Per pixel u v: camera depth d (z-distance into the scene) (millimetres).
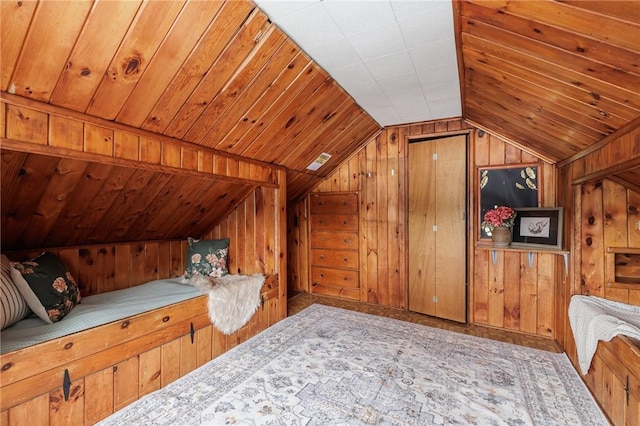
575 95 1506
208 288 2533
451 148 3367
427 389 1957
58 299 1816
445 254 3389
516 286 3033
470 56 1792
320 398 1858
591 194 2236
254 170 2822
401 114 3213
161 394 1916
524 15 1138
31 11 1051
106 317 1800
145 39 1318
